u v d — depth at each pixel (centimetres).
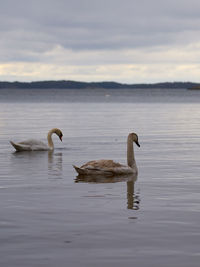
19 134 3186
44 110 6788
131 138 1641
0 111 6412
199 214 1025
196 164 1814
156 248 806
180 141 2705
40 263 741
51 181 1452
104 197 1209
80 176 1555
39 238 860
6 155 2150
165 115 5569
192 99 13175
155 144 2548
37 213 1037
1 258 762
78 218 993
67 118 4916
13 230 908
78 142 2675
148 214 1026
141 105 8831
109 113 6016
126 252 787
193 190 1302
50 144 2381
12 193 1260
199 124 4103
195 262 743
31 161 1933
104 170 1568
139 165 1800
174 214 1027
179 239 852
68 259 757
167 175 1564
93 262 745
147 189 1321
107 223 954
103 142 2661
